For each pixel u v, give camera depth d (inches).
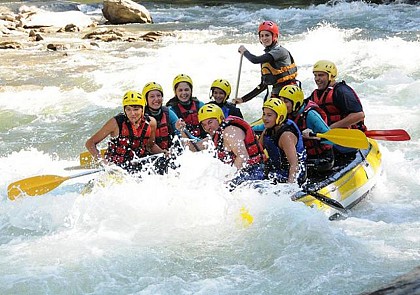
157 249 273.7
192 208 301.3
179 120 342.0
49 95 563.5
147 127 331.9
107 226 294.0
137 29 922.7
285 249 269.1
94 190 322.0
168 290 242.4
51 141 460.1
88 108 527.5
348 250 267.3
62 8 1111.6
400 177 366.0
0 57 732.0
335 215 307.7
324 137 316.8
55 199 321.7
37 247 279.1
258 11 1029.2
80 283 248.8
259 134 350.6
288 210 287.7
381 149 404.2
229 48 719.7
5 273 255.9
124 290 244.1
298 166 302.2
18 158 423.8
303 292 239.0
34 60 708.7
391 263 257.1
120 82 597.9
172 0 1225.4
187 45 750.5
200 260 264.8
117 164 333.7
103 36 842.2
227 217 294.0
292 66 396.5
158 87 343.6
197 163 316.5
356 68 588.4
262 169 309.0
